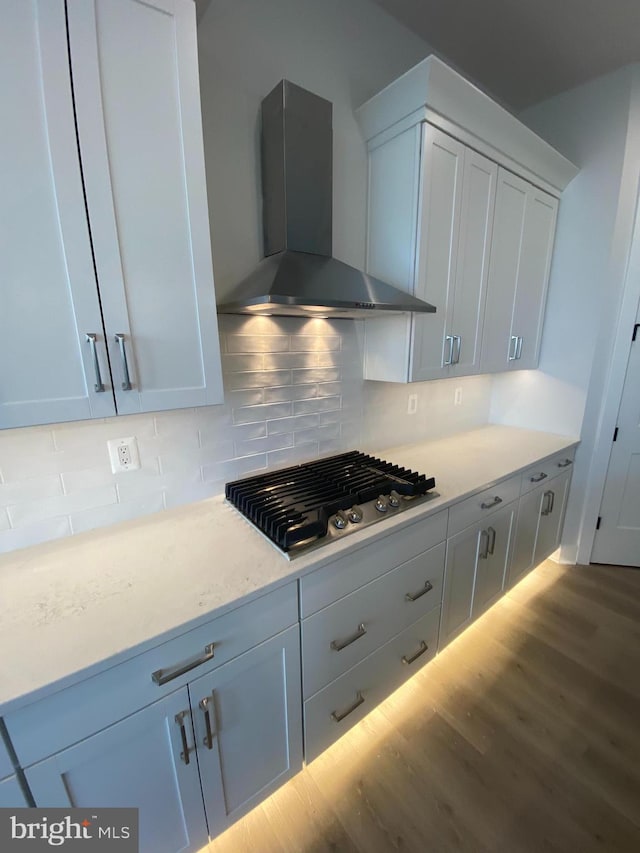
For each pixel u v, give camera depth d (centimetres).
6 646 80
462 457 203
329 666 125
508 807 125
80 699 78
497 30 176
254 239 143
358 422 194
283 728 118
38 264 82
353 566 124
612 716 155
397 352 167
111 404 96
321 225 142
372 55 166
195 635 91
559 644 192
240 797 112
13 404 84
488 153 169
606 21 168
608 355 228
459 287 174
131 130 88
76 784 82
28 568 108
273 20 136
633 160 200
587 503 249
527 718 155
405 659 155
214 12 124
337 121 158
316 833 120
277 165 133
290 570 106
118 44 83
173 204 96
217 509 142
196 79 94
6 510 113
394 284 163
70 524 123
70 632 84
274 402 161
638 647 190
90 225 86
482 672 176
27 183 79
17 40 74
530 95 223
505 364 217
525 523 211
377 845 116
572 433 242
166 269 98
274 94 129
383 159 161
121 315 93
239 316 145
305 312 147
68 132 81
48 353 86
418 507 144
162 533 126
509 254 197
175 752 95
